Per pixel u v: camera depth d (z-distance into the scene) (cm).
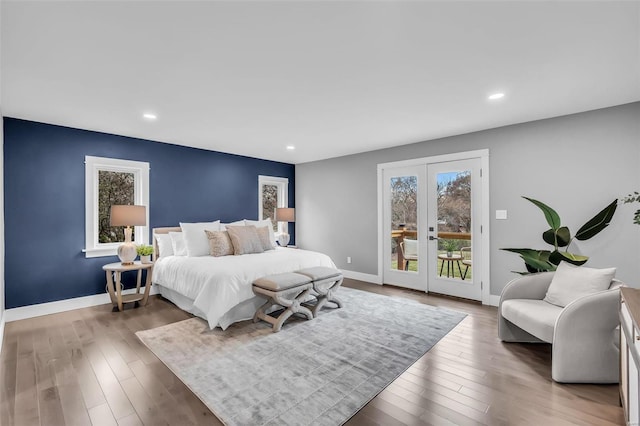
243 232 434
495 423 169
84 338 284
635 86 260
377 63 221
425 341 276
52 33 180
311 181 614
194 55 208
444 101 294
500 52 206
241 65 223
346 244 554
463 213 416
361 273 531
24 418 174
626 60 215
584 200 323
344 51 205
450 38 190
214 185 517
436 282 443
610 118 309
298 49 202
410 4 158
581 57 212
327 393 197
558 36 187
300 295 324
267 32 182
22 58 208
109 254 401
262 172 590
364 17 169
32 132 347
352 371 224
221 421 171
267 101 293
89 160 386
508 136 373
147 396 194
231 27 177
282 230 622
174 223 466
